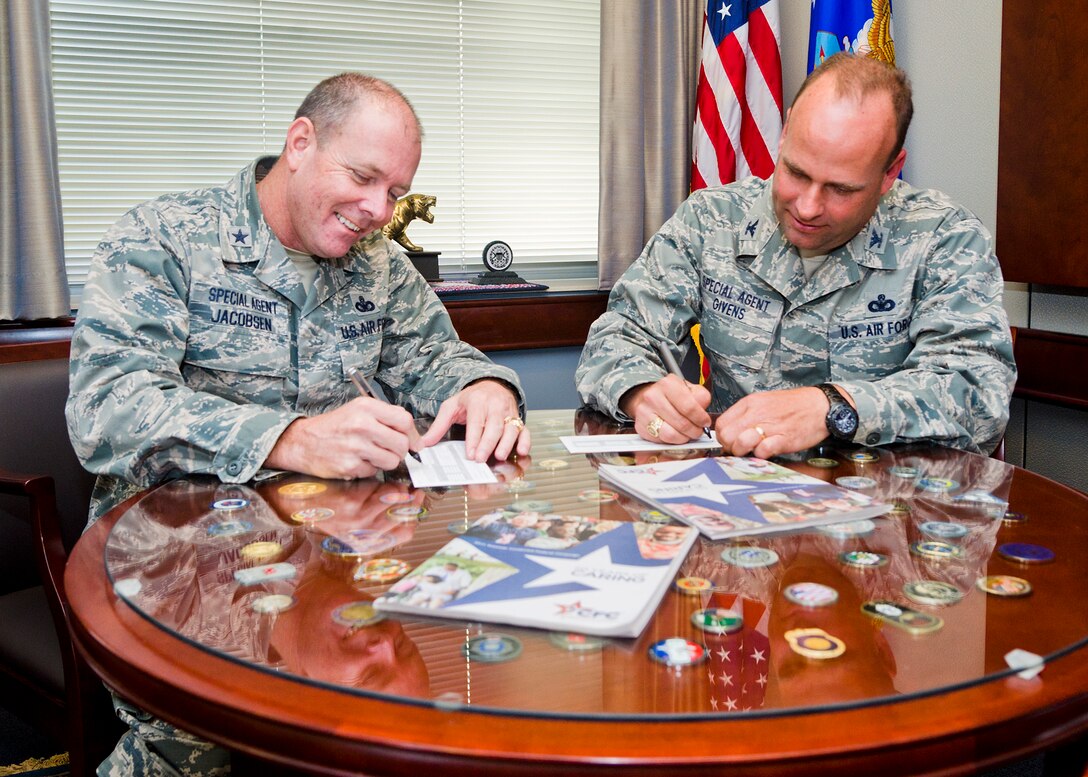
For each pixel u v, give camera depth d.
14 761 1.81
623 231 2.97
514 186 3.11
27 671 1.39
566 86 3.11
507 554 0.84
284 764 0.61
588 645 0.68
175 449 1.19
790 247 1.66
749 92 2.83
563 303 2.96
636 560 0.82
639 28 2.90
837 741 0.57
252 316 1.46
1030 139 2.06
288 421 1.20
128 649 0.70
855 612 0.74
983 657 0.67
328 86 1.39
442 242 3.06
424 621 0.73
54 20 2.53
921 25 2.46
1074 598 0.77
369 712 0.60
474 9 2.96
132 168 2.66
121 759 1.14
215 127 2.74
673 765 0.55
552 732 0.57
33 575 1.59
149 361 1.28
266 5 2.74
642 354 1.64
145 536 0.95
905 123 1.46
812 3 2.58
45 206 2.34
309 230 1.42
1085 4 1.91
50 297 2.37
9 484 1.32
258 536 0.95
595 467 1.22
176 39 2.66
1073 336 2.06
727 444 1.29
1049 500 1.07
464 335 2.84
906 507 1.04
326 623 0.73
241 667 0.67
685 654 0.67
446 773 0.57
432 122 2.98
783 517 0.96
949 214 1.61
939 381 1.38
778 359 1.70
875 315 1.63
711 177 2.86
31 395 1.56
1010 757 0.60
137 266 1.37
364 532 0.95
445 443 1.36
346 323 1.56
